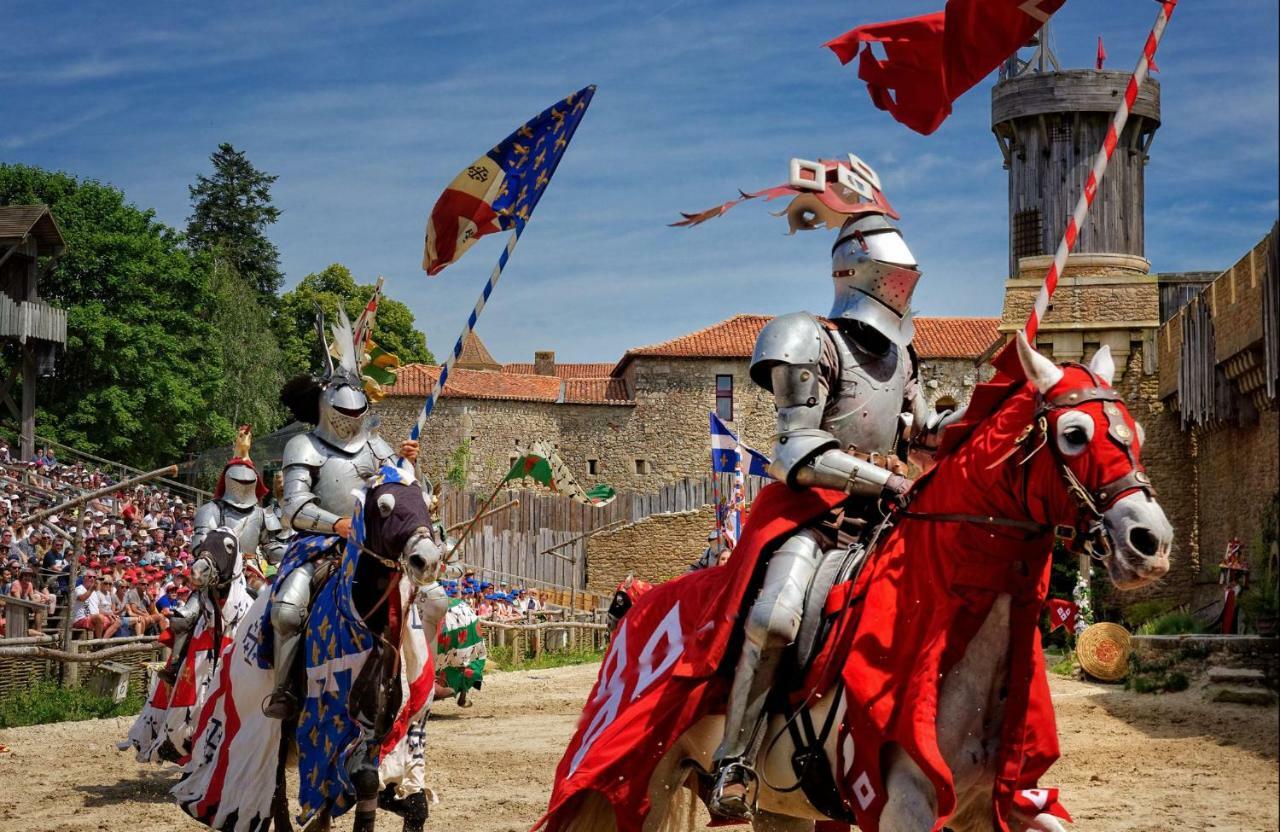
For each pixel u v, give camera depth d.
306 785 7.48
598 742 5.63
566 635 31.31
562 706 19.03
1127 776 11.31
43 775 12.40
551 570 46.78
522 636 29.06
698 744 5.79
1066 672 22.31
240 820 7.89
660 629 5.85
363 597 7.49
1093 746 13.27
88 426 53.91
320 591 7.81
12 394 53.19
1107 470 4.41
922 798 4.69
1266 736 13.38
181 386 56.81
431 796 8.91
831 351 5.59
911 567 4.98
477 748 14.23
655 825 5.80
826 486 5.29
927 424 5.82
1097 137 44.03
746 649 5.31
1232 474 26.09
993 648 4.82
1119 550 4.35
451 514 44.69
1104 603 28.73
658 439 64.69
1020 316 31.73
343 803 7.38
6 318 45.78
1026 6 6.51
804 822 5.89
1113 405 4.52
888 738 4.76
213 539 11.22
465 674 18.33
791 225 6.02
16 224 48.28
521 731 15.91
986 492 4.78
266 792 7.87
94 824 9.95
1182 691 18.02
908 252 5.75
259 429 62.41
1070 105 43.72
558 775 5.99
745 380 64.50
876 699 4.82
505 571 44.34
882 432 5.65
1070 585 27.86
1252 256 22.17
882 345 5.73
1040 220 44.38
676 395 64.81
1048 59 44.84
